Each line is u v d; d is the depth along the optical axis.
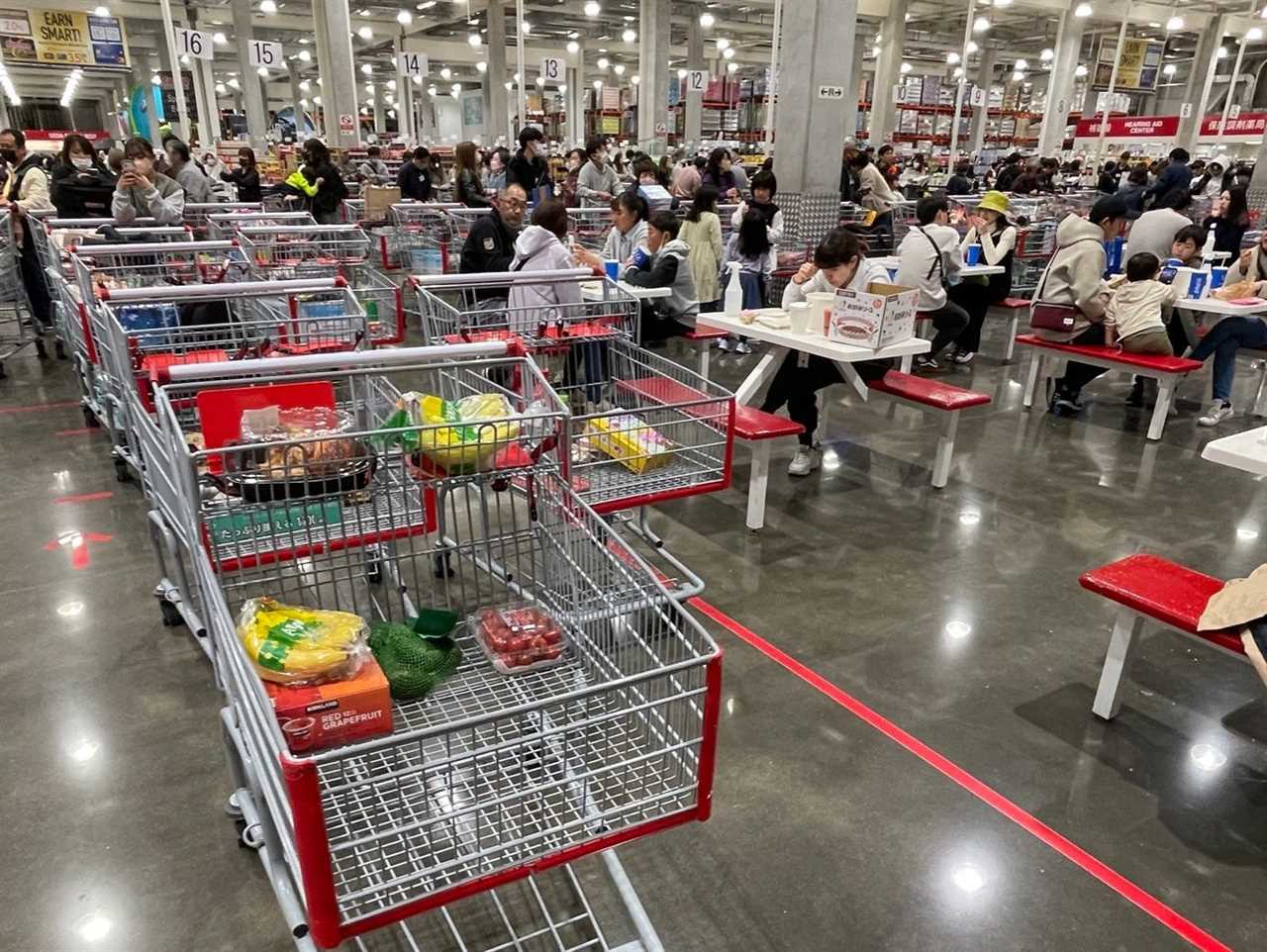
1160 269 6.48
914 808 2.49
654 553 3.98
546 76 17.73
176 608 3.29
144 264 5.61
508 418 2.06
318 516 2.17
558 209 4.84
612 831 1.62
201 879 2.20
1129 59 23.53
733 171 12.49
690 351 7.73
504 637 2.04
